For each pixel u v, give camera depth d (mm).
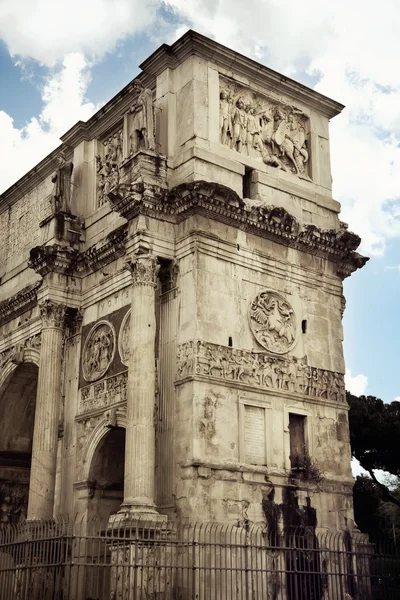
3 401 41781
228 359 30531
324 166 37562
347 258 36250
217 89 34031
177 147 33156
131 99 35969
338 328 35375
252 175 34375
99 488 32750
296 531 30438
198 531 27625
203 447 28672
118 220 35188
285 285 33719
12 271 43906
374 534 56531
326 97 38062
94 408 33500
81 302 36406
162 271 31719
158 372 30781
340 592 30188
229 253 31906
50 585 28516
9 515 41250
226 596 24969
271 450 30812
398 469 52625
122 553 26641
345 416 34188
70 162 38531
